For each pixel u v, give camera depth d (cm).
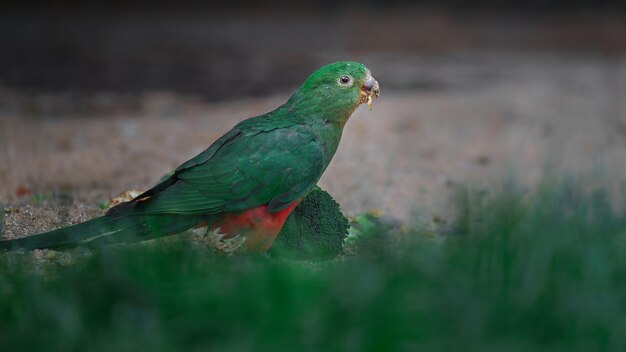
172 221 848
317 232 925
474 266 702
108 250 757
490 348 603
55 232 816
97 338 599
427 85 2695
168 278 685
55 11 4653
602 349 610
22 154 1600
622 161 1656
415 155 1705
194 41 3791
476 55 3544
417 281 676
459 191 1211
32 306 641
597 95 2527
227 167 848
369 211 1204
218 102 2317
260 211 863
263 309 629
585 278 684
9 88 2552
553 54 3612
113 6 4834
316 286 667
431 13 4788
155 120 2008
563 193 958
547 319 627
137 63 3136
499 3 4878
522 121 2088
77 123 1970
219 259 805
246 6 4969
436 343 604
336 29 4281
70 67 3009
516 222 797
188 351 591
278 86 2628
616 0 4797
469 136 1905
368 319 620
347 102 891
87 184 1377
